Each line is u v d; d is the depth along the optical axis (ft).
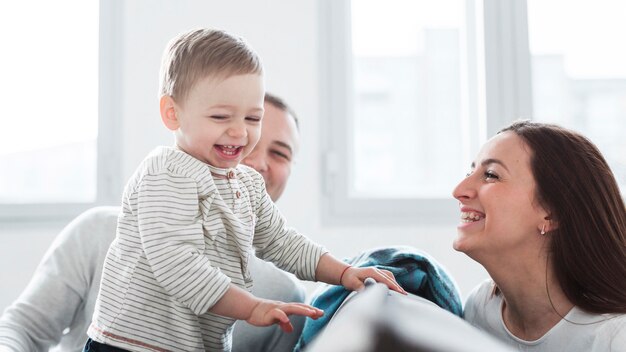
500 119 6.97
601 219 3.37
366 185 7.39
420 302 2.78
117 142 6.60
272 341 4.23
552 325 3.52
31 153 6.67
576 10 7.29
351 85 7.16
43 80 6.69
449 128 7.47
